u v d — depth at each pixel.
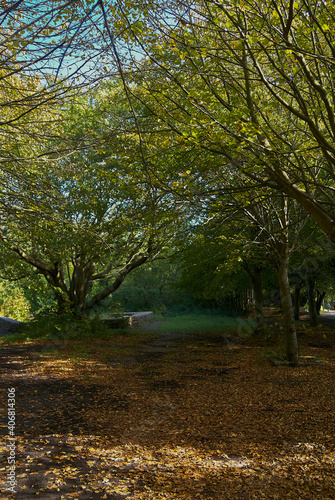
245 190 5.98
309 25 4.96
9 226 9.30
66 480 3.92
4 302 23.27
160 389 7.85
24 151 7.77
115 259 16.38
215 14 5.49
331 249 12.21
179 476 4.11
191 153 6.98
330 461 4.36
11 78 5.74
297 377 8.62
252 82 6.68
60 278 18.34
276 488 3.84
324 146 4.98
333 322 22.59
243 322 17.39
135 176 6.67
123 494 3.68
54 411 6.29
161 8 4.58
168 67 5.36
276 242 9.85
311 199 5.05
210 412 6.33
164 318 22.83
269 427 5.57
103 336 16.98
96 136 6.16
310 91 6.14
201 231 9.42
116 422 5.83
